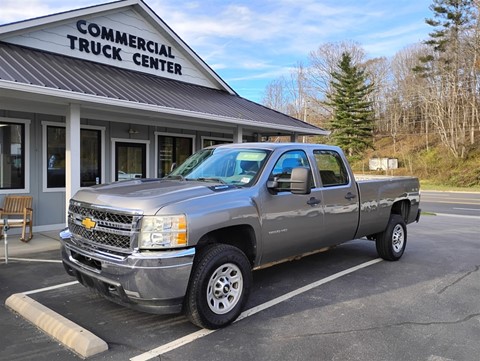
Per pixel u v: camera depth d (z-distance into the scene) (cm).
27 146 925
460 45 4053
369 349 359
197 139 1362
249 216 424
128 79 1036
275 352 352
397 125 5378
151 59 1198
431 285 554
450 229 1101
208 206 389
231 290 410
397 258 696
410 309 459
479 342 375
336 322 420
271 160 477
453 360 340
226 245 410
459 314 445
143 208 362
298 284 549
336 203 548
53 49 968
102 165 1082
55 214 979
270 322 418
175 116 1021
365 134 4403
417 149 4472
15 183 913
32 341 366
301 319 427
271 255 467
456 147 3916
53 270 603
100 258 372
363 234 620
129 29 1138
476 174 3466
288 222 474
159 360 337
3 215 858
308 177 441
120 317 425
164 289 354
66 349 352
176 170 557
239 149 520
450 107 4141
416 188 750
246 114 1180
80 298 480
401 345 368
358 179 661
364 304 474
